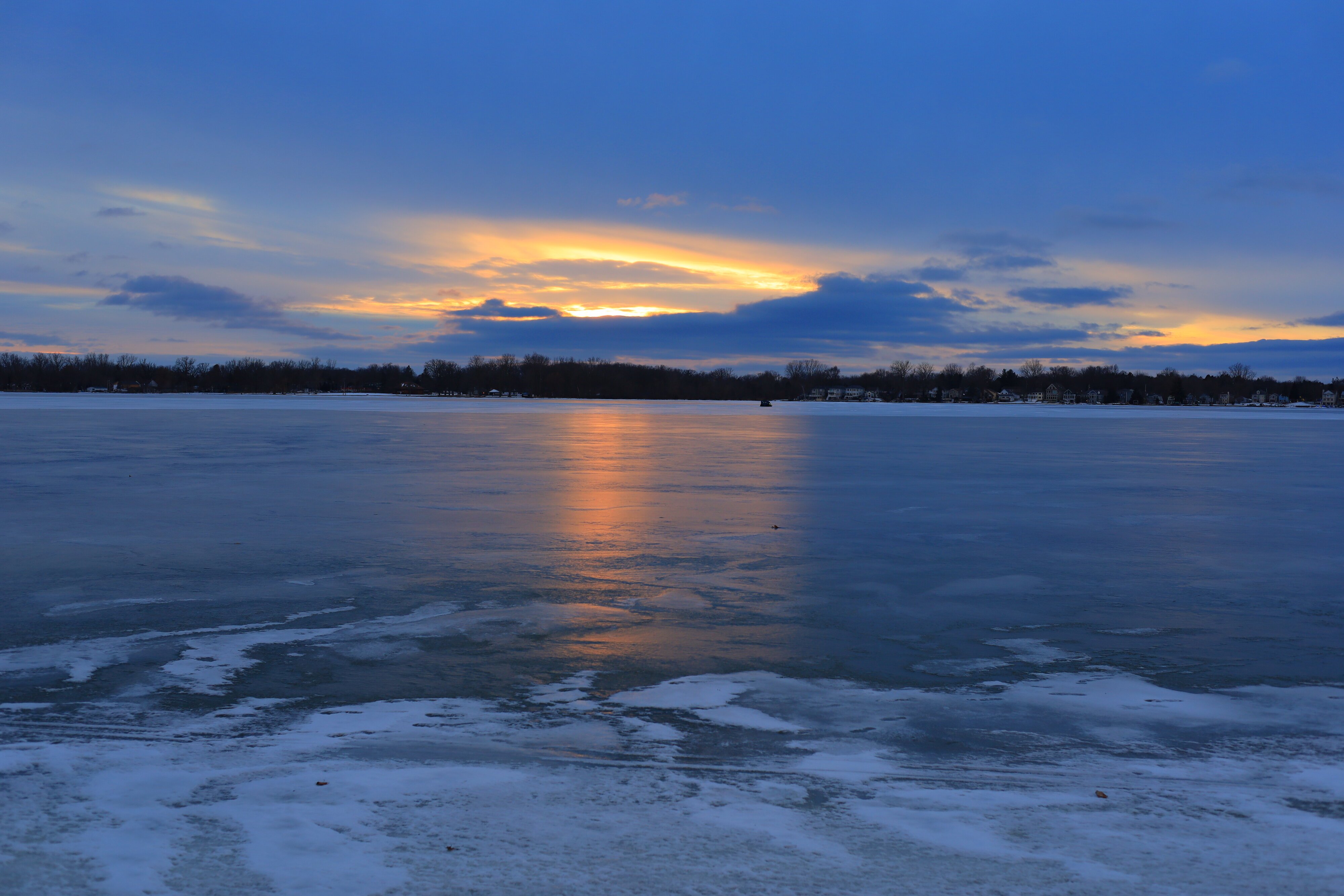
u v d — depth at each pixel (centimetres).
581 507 1922
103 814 495
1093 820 509
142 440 3812
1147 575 1298
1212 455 3606
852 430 5462
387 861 441
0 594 1127
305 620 1016
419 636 956
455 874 429
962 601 1141
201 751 613
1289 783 582
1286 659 903
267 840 463
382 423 5669
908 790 559
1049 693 793
